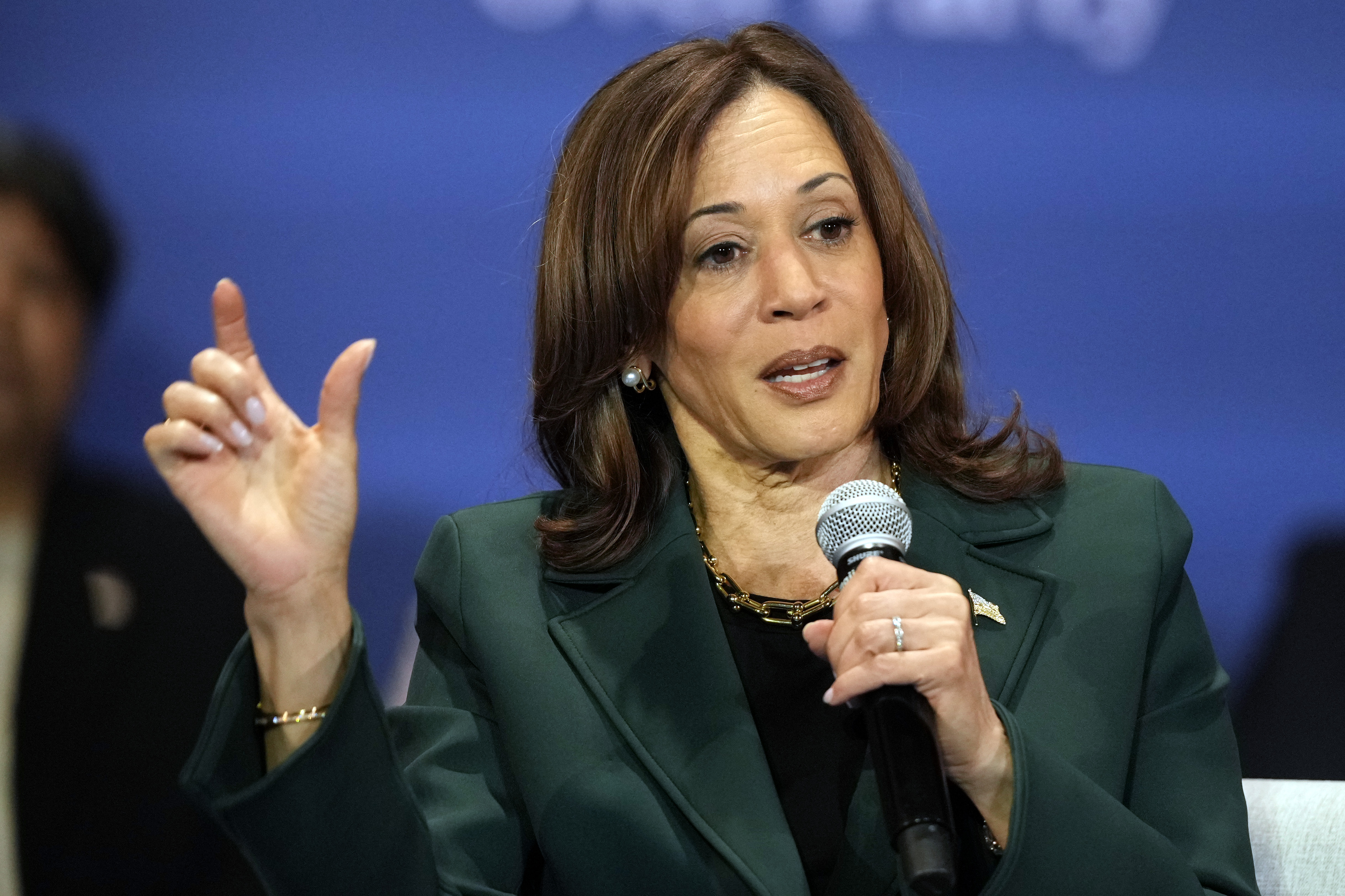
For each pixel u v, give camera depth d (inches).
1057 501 302.5
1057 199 457.7
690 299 284.7
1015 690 269.7
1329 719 442.0
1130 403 454.6
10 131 468.8
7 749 412.2
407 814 241.4
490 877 277.1
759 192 277.1
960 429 311.9
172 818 415.8
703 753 271.9
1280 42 450.0
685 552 298.0
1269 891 290.5
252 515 225.1
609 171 294.7
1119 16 454.0
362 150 479.5
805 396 277.9
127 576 430.3
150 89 480.1
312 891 231.5
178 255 476.7
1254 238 451.8
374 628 468.4
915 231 302.4
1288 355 450.6
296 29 479.2
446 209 478.3
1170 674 285.1
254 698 232.4
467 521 317.7
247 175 479.2
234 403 220.1
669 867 263.7
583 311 303.0
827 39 462.0
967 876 249.8
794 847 260.2
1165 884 234.8
